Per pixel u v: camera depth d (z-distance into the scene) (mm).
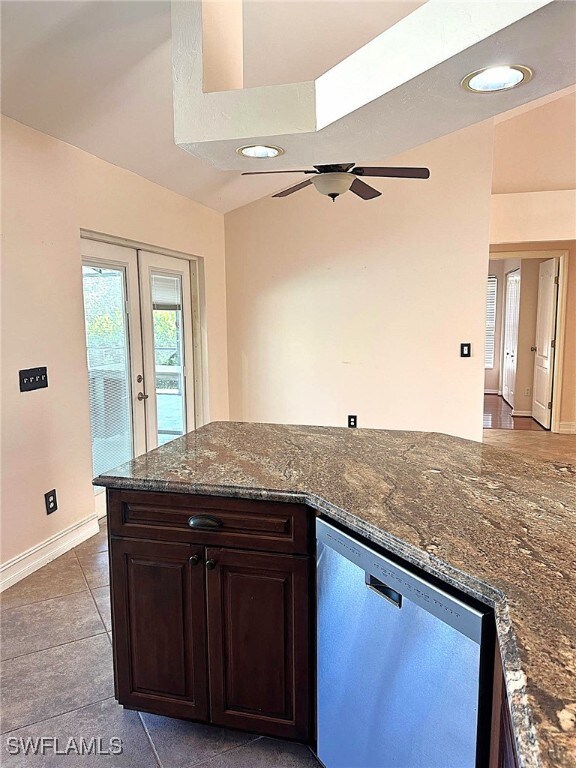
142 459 1846
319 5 2535
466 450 1980
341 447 2025
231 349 5059
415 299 4469
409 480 1597
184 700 1662
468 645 1005
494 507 1368
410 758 1166
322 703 1493
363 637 1299
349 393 4746
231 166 2137
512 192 5441
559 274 6281
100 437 3510
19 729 1737
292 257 4758
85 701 1868
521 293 7348
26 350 2729
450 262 4355
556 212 5145
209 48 1809
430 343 4484
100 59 2430
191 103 1809
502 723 909
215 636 1602
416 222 4383
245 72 3006
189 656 1635
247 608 1564
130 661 1693
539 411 6992
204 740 1697
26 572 2750
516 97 1523
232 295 4992
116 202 3434
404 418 4629
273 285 4852
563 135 5316
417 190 4344
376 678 1262
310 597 1503
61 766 1594
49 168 2857
